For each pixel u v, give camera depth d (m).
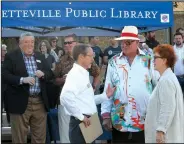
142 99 5.14
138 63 5.20
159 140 4.47
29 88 5.95
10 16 6.27
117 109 5.23
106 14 6.33
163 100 4.48
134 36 5.17
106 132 6.70
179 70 7.69
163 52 4.62
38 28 8.84
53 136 6.85
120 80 5.21
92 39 8.85
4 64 6.01
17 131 5.98
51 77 6.15
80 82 4.61
